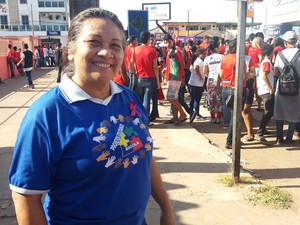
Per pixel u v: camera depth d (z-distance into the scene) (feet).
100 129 4.61
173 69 22.39
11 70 61.21
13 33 187.11
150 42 22.59
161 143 18.95
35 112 4.48
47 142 4.41
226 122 22.44
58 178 4.58
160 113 27.17
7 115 27.04
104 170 4.55
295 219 11.05
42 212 4.52
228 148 18.80
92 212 4.65
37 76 63.93
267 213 11.38
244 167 16.03
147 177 5.24
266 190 12.90
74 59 4.85
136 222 5.17
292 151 18.37
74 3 12.62
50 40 177.27
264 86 19.34
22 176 4.36
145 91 21.94
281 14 72.79
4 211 11.46
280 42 25.26
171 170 14.89
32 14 182.70
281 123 19.24
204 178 14.02
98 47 4.70
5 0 188.75
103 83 4.84
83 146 4.48
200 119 25.52
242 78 12.71
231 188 13.10
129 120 5.04
